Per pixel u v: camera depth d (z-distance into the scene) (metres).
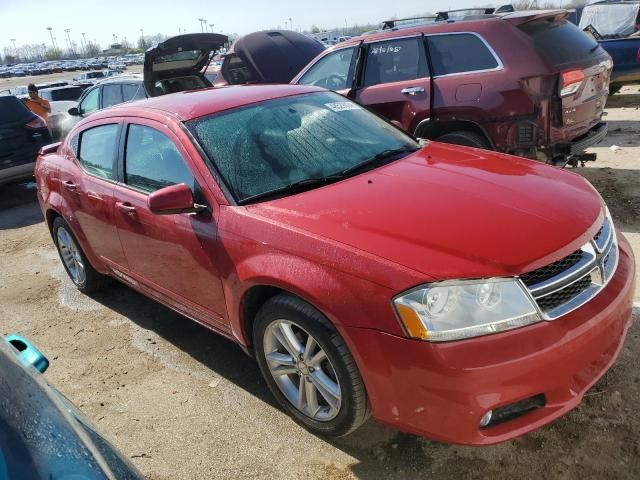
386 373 2.29
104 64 80.38
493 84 5.18
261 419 3.03
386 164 3.31
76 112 10.23
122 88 9.48
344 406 2.53
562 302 2.32
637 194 5.57
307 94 3.93
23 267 5.96
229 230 2.88
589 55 5.40
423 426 2.27
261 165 3.16
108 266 4.27
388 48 5.92
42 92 17.45
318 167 3.22
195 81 8.83
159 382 3.49
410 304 2.20
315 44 10.23
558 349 2.20
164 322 4.27
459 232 2.41
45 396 1.71
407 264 2.27
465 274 2.20
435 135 5.67
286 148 3.31
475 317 2.17
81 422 1.72
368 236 2.45
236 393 3.28
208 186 3.05
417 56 5.69
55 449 1.49
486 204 2.65
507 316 2.19
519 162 3.32
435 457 2.61
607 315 2.38
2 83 63.66
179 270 3.33
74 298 4.94
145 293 3.94
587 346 2.29
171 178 3.32
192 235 3.10
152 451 2.90
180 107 3.56
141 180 3.59
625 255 2.78
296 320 2.59
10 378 1.69
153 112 3.61
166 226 3.29
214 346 3.82
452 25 5.51
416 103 5.61
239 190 3.02
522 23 5.21
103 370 3.71
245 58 9.48
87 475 1.44
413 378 2.22
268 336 2.83
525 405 2.27
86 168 4.19
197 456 2.83
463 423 2.17
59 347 4.10
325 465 2.66
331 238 2.49
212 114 3.44
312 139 3.45
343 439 2.80
